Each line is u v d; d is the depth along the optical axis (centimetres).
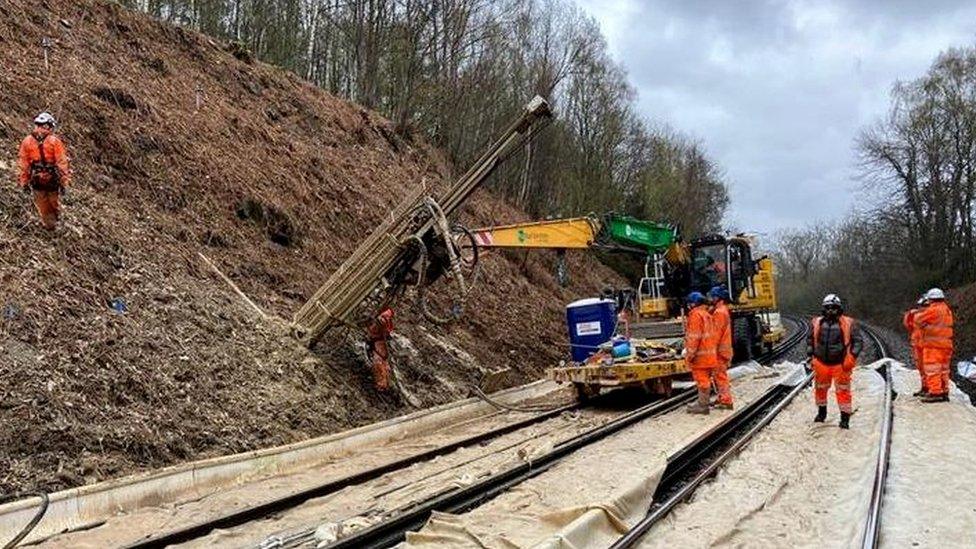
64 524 680
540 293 2445
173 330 1018
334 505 766
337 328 1295
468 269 1331
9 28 1385
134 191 1260
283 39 3052
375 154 2262
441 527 640
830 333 1088
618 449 985
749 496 764
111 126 1328
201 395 952
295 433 1009
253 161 1612
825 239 9712
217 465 841
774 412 1188
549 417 1318
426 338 1518
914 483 784
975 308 3681
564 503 730
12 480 698
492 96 3434
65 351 859
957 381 1934
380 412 1188
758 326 2166
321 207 1683
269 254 1404
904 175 5041
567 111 4572
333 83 3309
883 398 1278
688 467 930
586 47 4241
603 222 1598
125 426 832
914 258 4944
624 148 5188
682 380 1666
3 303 854
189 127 1530
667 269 1809
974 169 4700
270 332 1167
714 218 6925
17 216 991
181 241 1242
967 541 622
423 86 2988
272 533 672
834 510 726
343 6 3097
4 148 1102
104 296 984
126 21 1755
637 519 693
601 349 1493
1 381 772
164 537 639
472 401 1342
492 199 3114
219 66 1944
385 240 1220
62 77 1361
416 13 2955
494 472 855
